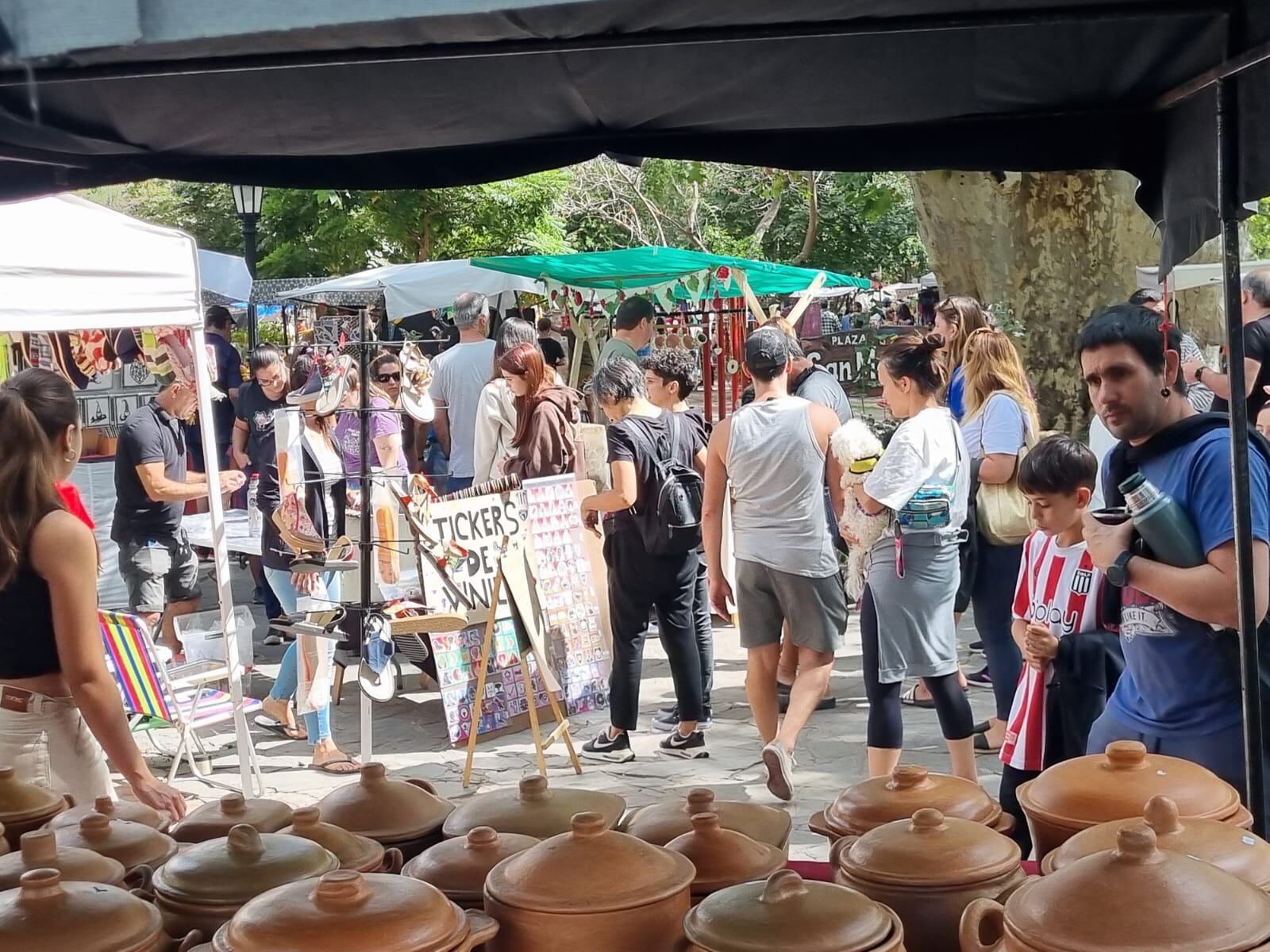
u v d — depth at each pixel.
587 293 11.40
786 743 4.84
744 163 2.79
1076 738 3.11
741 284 9.50
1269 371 5.30
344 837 1.66
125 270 4.32
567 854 1.46
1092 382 2.53
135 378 9.55
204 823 1.81
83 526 2.99
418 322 14.85
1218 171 2.32
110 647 5.18
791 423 4.85
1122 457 2.59
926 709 6.29
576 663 6.50
